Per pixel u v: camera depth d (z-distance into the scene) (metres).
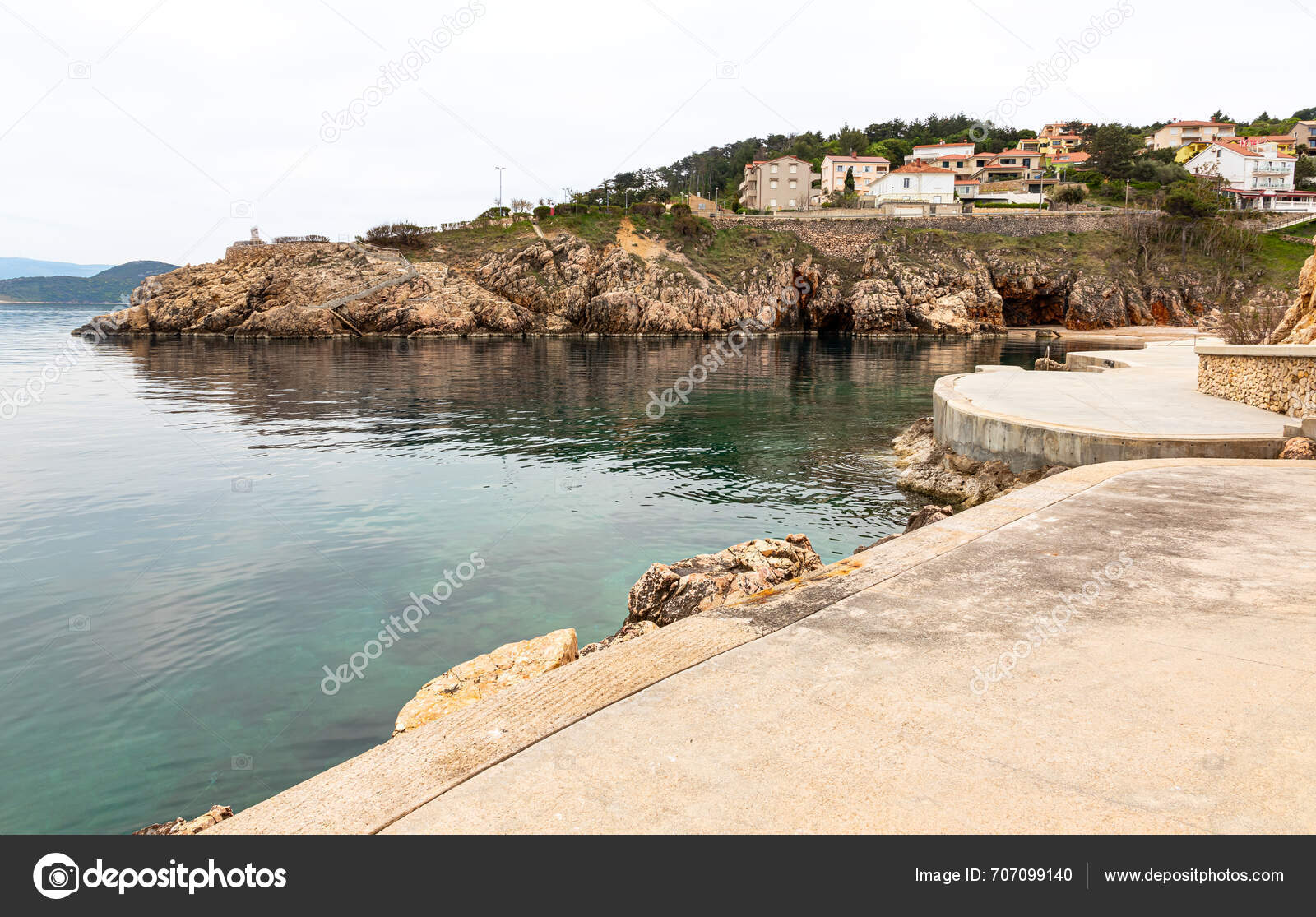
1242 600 4.99
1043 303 95.31
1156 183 111.25
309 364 48.91
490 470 19.05
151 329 76.81
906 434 23.05
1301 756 3.13
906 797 2.91
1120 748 3.22
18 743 7.05
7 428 24.48
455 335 78.88
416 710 5.54
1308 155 133.88
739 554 7.81
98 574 11.53
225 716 7.60
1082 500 7.98
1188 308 90.25
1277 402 15.06
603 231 95.25
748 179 120.62
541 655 6.07
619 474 18.78
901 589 5.35
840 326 95.75
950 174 109.00
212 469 18.73
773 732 3.42
